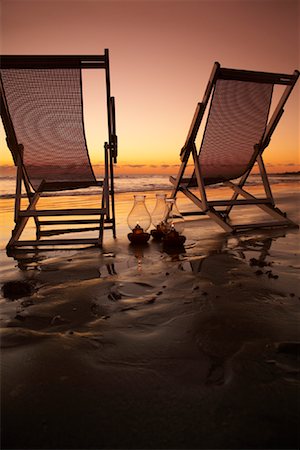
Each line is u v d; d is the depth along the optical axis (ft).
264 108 12.12
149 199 24.57
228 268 8.06
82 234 12.83
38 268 8.46
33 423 3.27
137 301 6.18
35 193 12.15
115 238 11.98
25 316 5.63
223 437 3.07
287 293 6.46
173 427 3.19
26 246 11.03
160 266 8.36
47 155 11.07
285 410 3.39
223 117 11.62
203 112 11.41
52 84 9.78
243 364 4.16
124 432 3.14
